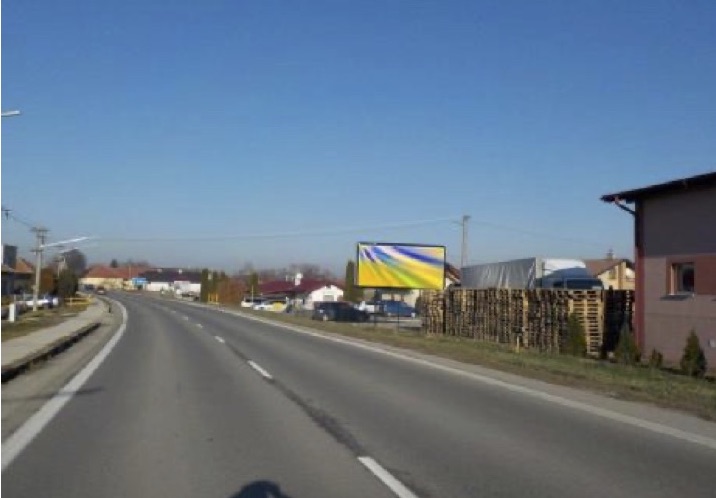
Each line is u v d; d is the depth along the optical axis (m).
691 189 21.22
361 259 43.84
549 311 28.47
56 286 89.06
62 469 8.04
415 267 44.16
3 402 12.77
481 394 14.20
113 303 81.38
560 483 7.61
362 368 19.02
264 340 29.44
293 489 7.30
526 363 20.19
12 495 7.02
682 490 7.40
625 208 23.48
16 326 34.81
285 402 13.04
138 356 21.75
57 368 18.33
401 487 7.41
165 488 7.30
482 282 41.56
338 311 57.25
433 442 9.66
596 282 33.72
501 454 8.95
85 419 11.13
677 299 21.67
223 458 8.64
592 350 26.81
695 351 19.22
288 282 117.56
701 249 20.81
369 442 9.63
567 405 12.83
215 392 14.21
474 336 35.00
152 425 10.68
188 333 33.28
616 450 9.21
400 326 48.91
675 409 12.34
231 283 97.56
